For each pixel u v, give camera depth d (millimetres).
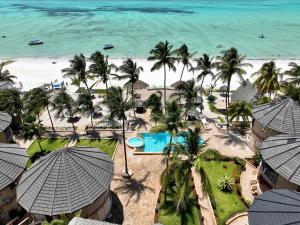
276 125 39938
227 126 52469
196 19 177000
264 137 42281
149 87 73938
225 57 54062
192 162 28719
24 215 33750
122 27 153625
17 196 29094
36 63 100625
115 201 35281
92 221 25312
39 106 50125
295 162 30844
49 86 76375
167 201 34688
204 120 55312
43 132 50656
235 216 32188
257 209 26141
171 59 58375
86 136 51094
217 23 164625
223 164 41406
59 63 100250
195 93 53031
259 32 143250
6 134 43406
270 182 33969
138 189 37281
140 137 50500
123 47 118250
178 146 28953
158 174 40281
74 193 28109
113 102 36969
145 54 109562
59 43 125188
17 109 51000
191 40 127375
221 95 70938
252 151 45625
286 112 40594
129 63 55688
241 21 171250
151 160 43469
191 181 37594
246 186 36969
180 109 34656
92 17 184500
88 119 58344
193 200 34750
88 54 110000
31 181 29266
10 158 33031
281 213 24375
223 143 48094
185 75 87812
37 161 31984
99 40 128750
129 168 41594
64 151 30656
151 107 57344
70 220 26281
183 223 31906
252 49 115562
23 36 136875
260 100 52875
